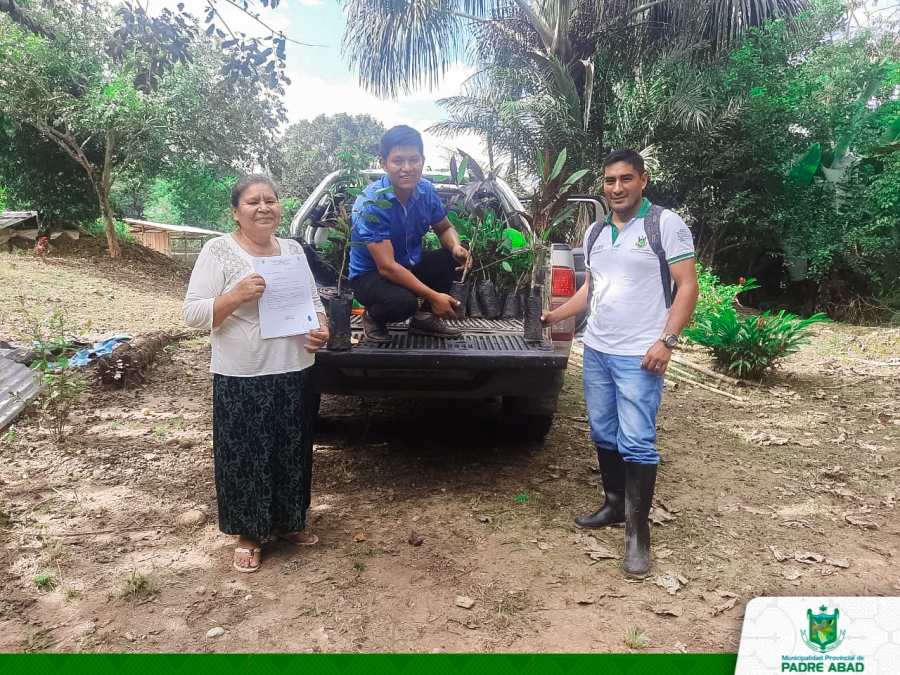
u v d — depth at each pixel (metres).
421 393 3.53
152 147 15.43
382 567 2.71
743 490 3.66
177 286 14.37
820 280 12.40
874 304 11.84
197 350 6.96
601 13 12.20
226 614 2.35
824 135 11.41
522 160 12.90
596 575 2.69
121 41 5.23
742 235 13.03
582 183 11.87
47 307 9.14
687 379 6.31
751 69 11.54
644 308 2.69
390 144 3.09
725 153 11.72
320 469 3.79
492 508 3.31
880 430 4.85
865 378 6.57
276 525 2.76
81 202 17.11
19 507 3.12
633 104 11.94
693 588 2.62
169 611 2.36
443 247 3.85
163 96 14.56
